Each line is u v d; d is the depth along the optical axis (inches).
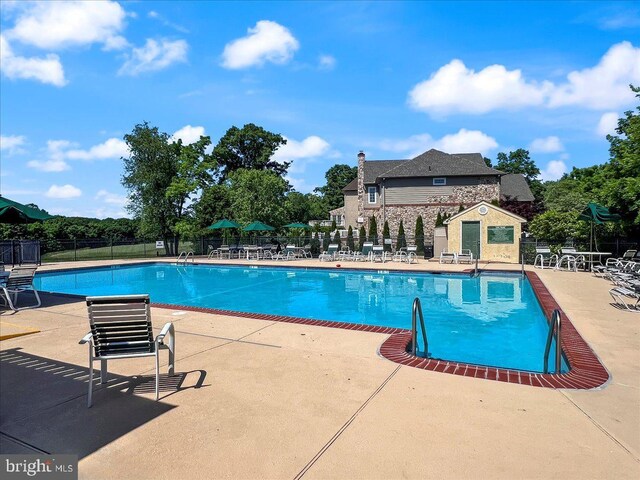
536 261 761.6
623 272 472.1
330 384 171.6
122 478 105.5
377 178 1229.1
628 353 215.2
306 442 123.0
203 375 184.2
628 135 700.0
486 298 497.7
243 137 2033.7
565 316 309.7
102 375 173.8
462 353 279.7
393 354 213.8
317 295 536.4
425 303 470.3
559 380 174.9
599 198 711.7
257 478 104.5
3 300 409.4
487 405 148.7
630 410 144.1
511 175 1555.1
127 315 173.2
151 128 1193.4
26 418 141.9
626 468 107.1
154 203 1198.9
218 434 128.8
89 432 131.2
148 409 148.1
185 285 646.5
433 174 1191.6
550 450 116.7
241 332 266.5
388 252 987.3
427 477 103.7
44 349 230.5
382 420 137.1
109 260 992.9
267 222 1258.0
